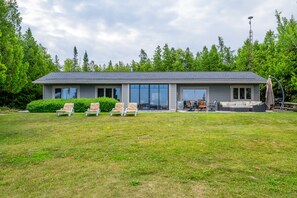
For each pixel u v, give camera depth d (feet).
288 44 64.85
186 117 44.68
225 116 44.91
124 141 25.03
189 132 29.86
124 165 17.49
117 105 52.75
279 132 29.50
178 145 22.79
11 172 16.53
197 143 23.54
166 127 33.86
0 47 62.69
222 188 13.57
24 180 15.03
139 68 140.87
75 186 13.92
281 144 23.58
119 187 13.65
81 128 33.47
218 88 68.80
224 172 16.14
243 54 108.88
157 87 68.95
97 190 13.29
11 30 68.80
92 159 19.19
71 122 39.99
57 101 60.34
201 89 69.41
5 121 41.86
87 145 23.65
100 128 33.19
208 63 122.72
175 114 50.24
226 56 144.36
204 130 31.35
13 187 14.01
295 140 25.18
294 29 65.57
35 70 87.25
